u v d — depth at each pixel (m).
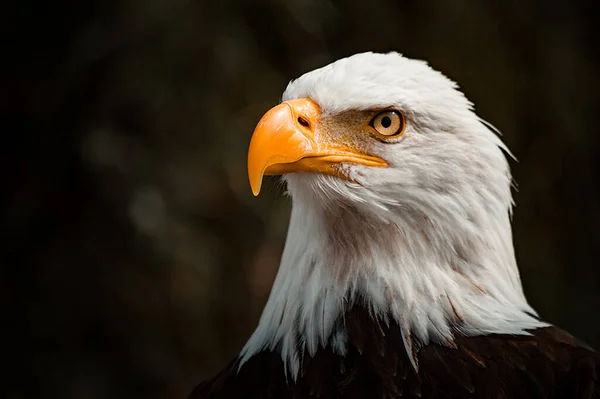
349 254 5.55
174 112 12.03
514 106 13.69
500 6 13.75
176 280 12.12
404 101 5.41
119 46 11.84
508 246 5.65
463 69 13.20
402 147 5.44
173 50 11.88
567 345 5.49
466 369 5.20
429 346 5.31
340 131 5.50
